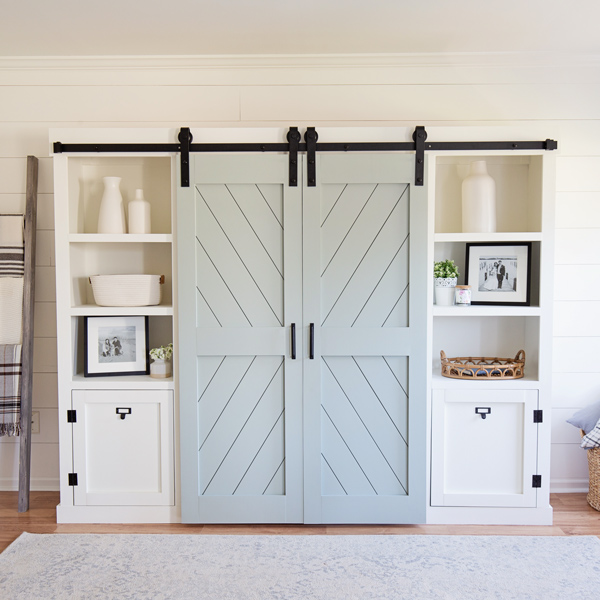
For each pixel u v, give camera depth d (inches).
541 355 110.8
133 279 112.3
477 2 101.5
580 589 89.0
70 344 111.8
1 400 118.3
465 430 111.8
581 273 127.8
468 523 112.2
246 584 90.8
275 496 110.6
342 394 110.0
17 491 130.2
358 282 109.0
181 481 110.5
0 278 120.8
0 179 128.0
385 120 127.3
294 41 118.6
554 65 126.0
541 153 109.2
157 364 114.0
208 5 102.5
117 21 109.0
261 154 108.2
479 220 113.8
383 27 112.0
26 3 101.3
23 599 86.4
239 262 109.1
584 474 129.8
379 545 103.8
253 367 109.9
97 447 112.2
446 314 110.6
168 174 123.4
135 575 93.4
